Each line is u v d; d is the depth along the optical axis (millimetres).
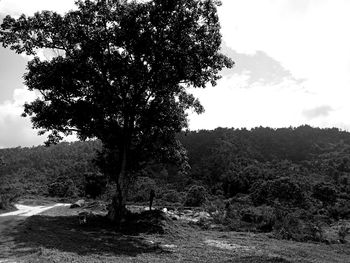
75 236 22438
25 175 148750
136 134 32719
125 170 31531
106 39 28266
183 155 35625
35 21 29094
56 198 74500
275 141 165000
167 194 74312
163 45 27906
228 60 29625
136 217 30188
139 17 27891
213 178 104500
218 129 158750
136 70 28000
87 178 77562
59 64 28516
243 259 17969
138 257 17594
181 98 35094
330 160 138250
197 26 28859
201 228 35375
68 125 31734
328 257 22109
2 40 29391
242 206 48938
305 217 36688
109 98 29484
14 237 19906
